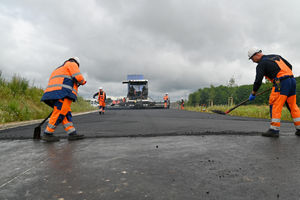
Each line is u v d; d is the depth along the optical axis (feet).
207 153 7.26
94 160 6.44
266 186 4.21
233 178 4.70
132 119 26.50
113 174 5.05
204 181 4.51
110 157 6.81
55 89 10.41
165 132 13.19
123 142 9.75
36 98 35.70
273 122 11.23
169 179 4.66
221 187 4.16
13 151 8.02
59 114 10.48
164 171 5.25
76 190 4.09
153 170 5.34
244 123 20.30
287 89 11.14
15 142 10.25
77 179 4.73
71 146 8.97
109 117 31.22
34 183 4.50
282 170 5.27
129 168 5.54
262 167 5.55
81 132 13.65
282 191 3.96
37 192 4.01
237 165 5.74
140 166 5.72
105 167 5.65
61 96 10.32
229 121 22.93
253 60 12.85
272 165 5.73
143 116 33.47
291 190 4.01
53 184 4.43
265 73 12.12
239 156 6.79
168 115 36.68
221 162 6.07
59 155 7.23
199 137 11.10
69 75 10.81
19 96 31.55
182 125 18.16
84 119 26.76
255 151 7.55
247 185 4.27
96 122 22.06
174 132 13.10
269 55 12.23
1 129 16.83
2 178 4.86
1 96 28.58
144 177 4.81
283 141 9.71
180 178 4.72
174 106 104.99
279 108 11.19
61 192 4.00
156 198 3.67
